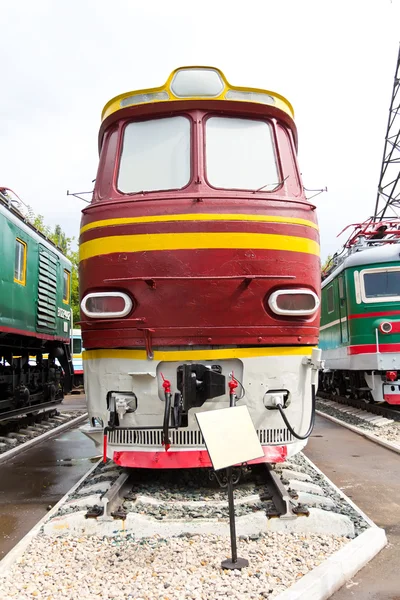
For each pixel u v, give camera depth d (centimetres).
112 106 610
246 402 534
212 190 563
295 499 500
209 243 526
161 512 491
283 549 428
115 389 543
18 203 1118
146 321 525
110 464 697
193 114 588
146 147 589
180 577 383
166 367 533
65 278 1437
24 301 1064
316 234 577
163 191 568
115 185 583
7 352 1142
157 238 528
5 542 477
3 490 658
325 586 374
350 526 463
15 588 375
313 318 559
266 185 578
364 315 1265
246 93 595
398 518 539
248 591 362
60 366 1503
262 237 533
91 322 546
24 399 1155
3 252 952
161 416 534
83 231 571
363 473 731
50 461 838
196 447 530
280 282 536
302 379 555
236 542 443
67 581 384
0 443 973
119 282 531
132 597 357
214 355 527
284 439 548
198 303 523
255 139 595
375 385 1285
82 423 1338
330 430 1132
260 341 530
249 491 551
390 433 1040
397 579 404
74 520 470
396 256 1262
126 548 438
